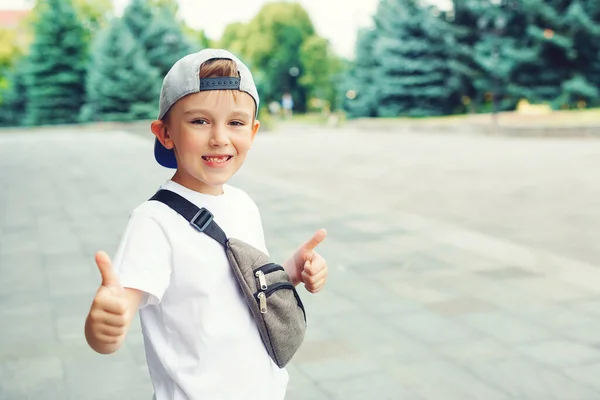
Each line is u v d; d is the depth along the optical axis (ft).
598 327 12.48
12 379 10.19
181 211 4.46
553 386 9.97
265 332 4.48
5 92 129.49
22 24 157.99
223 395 4.36
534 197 29.78
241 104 4.44
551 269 16.60
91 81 110.63
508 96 100.17
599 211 25.89
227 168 4.50
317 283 5.13
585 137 66.23
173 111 4.46
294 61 208.13
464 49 99.86
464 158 49.26
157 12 115.55
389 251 18.84
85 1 157.58
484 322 12.79
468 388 9.90
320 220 23.93
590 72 91.04
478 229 22.98
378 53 110.73
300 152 59.00
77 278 16.08
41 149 62.90
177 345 4.41
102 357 11.09
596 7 85.97
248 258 4.46
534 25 90.02
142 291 4.20
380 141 73.92
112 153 56.65
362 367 10.68
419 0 105.29
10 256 18.58
